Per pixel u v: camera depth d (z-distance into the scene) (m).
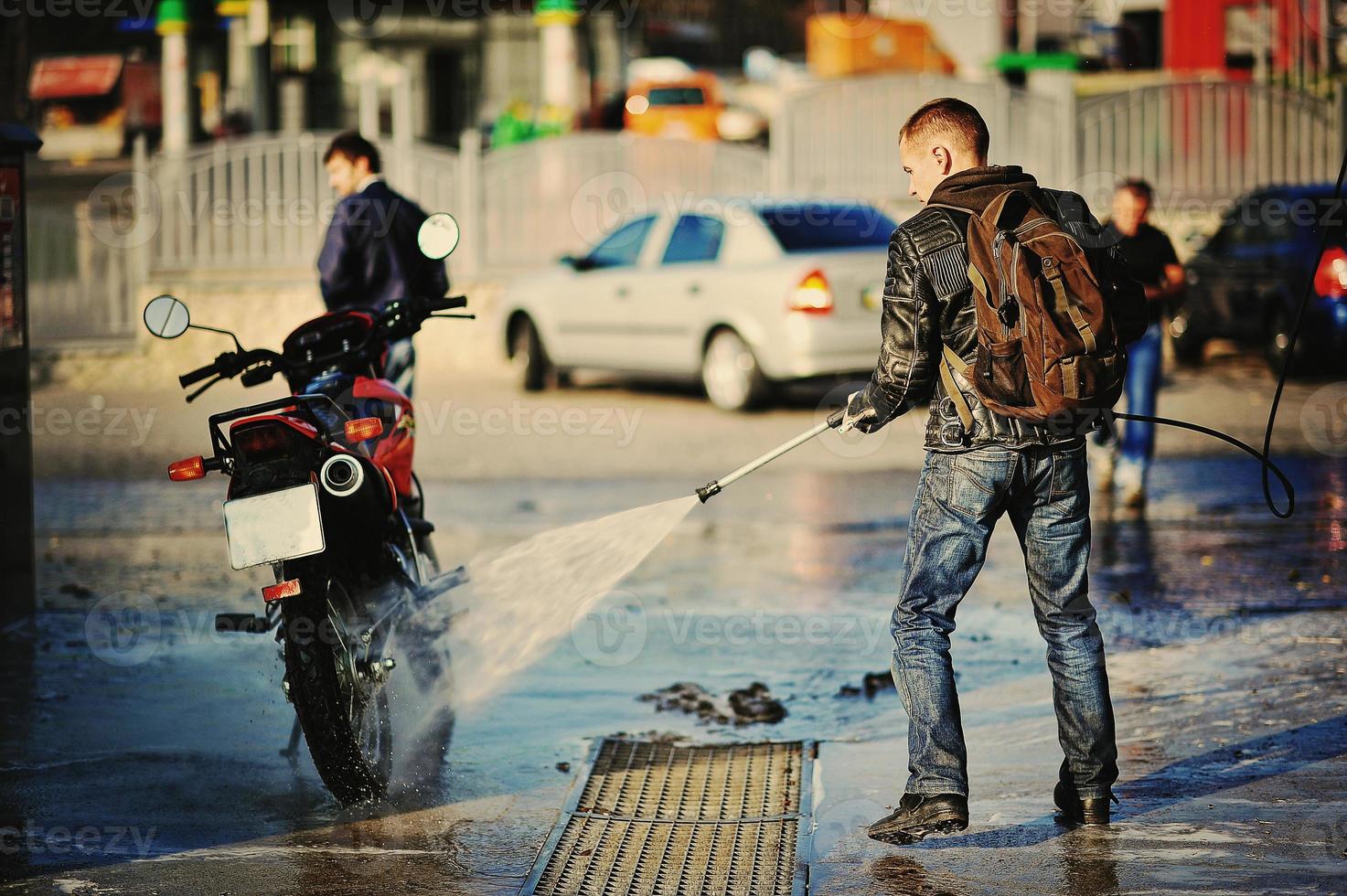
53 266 65.88
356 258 30.89
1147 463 36.78
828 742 21.66
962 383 17.27
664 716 23.02
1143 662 24.84
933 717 17.39
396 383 30.27
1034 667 24.92
